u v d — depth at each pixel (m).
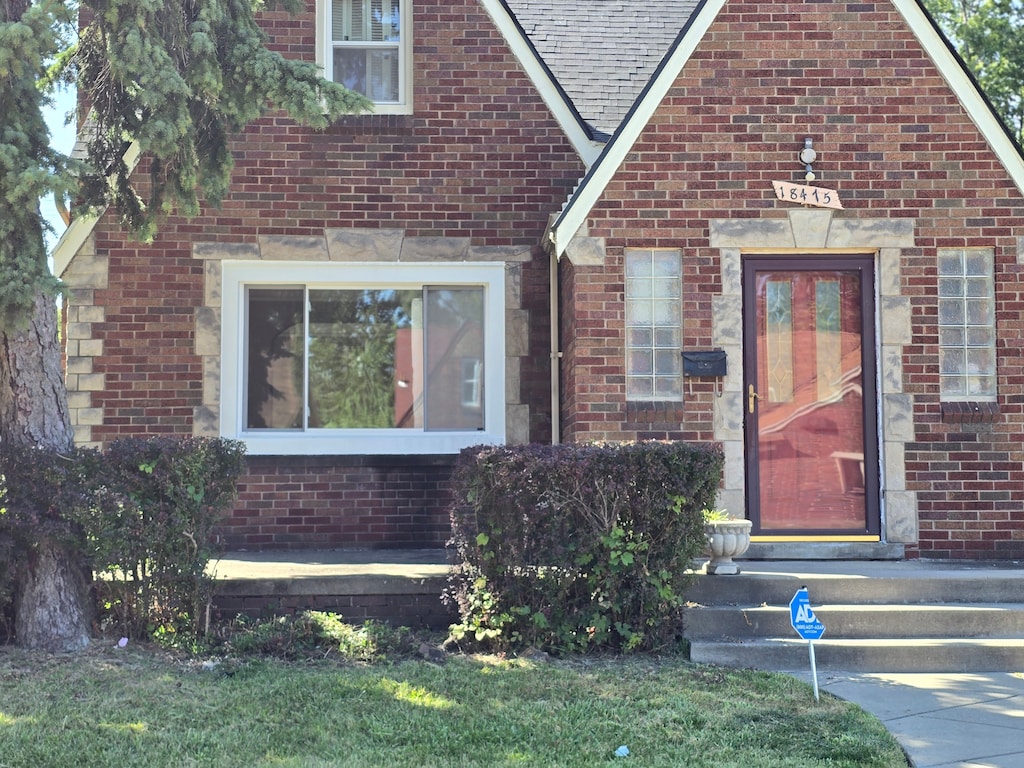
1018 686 7.38
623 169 9.88
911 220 9.87
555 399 10.84
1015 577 8.52
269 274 10.99
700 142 9.88
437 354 11.20
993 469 9.72
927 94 9.93
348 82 11.35
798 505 9.91
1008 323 9.81
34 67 7.10
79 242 10.73
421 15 11.20
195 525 7.89
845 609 8.16
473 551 8.02
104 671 7.14
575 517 7.95
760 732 6.24
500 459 7.84
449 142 11.15
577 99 11.98
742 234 9.84
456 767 5.68
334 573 8.72
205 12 7.86
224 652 7.76
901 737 6.26
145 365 10.73
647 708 6.64
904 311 9.82
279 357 11.09
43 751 5.79
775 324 10.05
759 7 9.96
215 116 8.61
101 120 8.70
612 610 7.96
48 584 7.69
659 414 9.71
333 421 11.10
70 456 7.71
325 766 5.64
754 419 9.91
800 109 9.92
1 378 7.83
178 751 5.86
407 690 6.93
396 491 10.84
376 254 11.02
